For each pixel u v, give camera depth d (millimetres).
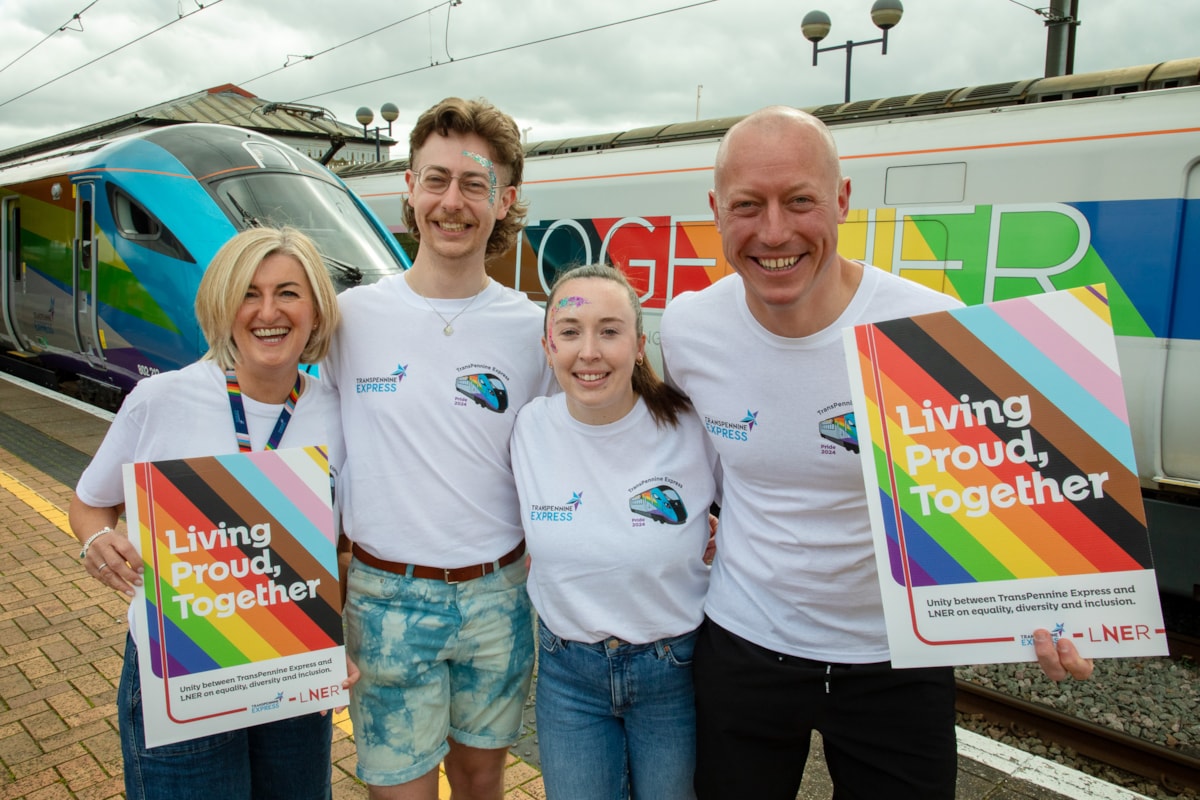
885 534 1726
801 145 1669
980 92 5637
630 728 2059
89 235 7727
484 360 2115
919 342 1721
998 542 1683
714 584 2055
